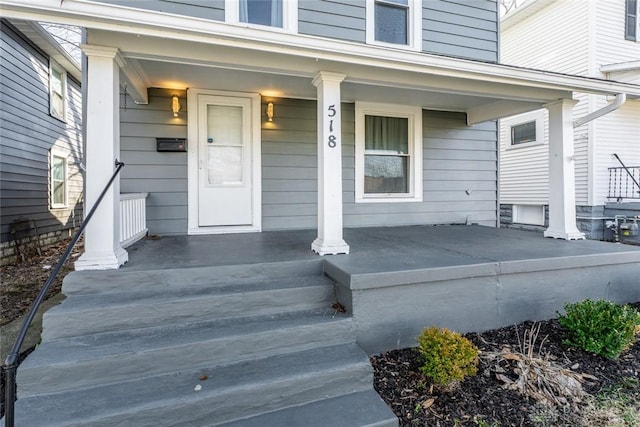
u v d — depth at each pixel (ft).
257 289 8.72
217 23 8.77
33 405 5.84
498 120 20.51
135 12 8.11
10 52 20.79
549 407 6.80
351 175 17.97
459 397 7.01
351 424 6.06
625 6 25.63
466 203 20.10
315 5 15.64
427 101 17.75
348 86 15.08
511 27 31.32
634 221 23.18
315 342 7.88
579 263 10.73
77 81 30.55
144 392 6.20
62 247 25.39
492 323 9.90
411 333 8.92
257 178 16.12
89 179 8.82
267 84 14.61
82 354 6.50
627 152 25.48
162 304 7.78
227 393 6.21
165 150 14.87
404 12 17.52
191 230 15.35
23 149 22.20
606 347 8.34
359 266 9.18
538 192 29.12
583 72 25.25
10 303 12.84
